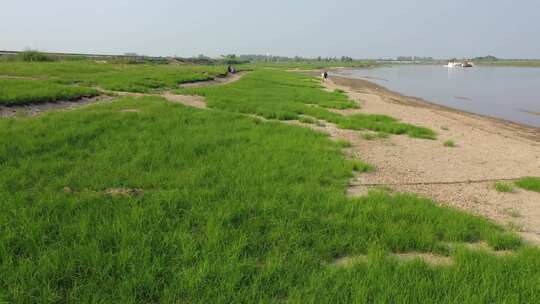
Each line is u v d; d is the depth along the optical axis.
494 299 3.79
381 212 5.89
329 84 48.25
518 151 12.41
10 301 3.40
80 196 5.71
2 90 14.12
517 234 5.65
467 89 49.00
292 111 17.77
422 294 3.79
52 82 19.72
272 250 4.55
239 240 4.68
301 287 3.85
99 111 12.48
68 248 4.24
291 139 10.94
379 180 8.12
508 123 21.78
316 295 3.74
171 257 4.28
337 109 21.30
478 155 11.28
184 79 29.36
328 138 12.15
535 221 6.32
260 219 5.38
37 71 26.62
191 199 5.89
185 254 4.27
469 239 5.36
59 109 13.50
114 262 4.05
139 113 12.59
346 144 11.26
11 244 4.29
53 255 4.07
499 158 11.09
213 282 3.84
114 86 20.58
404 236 5.08
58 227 4.77
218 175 7.25
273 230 5.08
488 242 5.21
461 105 31.36
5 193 5.62
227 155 8.66
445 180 8.47
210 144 9.53
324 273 4.11
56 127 9.83
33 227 4.62
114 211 5.33
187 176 7.02
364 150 10.95
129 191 6.18
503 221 6.24
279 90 29.77
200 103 18.20
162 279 3.83
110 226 4.83
